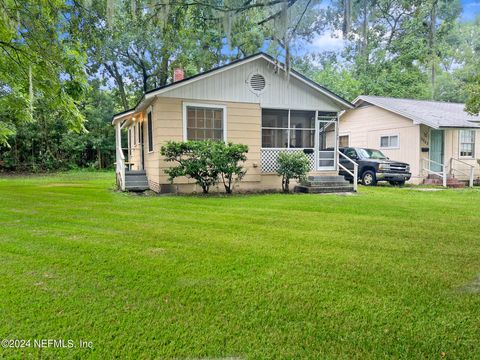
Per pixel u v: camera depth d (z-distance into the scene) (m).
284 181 10.56
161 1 4.07
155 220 5.69
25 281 2.97
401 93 17.56
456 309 2.52
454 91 17.11
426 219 5.87
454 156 14.57
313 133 11.45
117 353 1.97
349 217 6.01
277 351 2.00
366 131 16.53
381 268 3.37
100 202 7.89
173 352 1.99
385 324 2.31
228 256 3.71
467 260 3.63
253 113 10.34
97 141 23.08
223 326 2.26
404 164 12.89
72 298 2.65
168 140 9.42
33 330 2.20
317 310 2.49
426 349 2.04
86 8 4.93
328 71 24.09
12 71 5.95
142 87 23.80
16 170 21.84
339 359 1.94
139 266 3.38
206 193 9.50
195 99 9.65
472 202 8.09
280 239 4.45
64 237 4.52
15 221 5.61
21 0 4.95
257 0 3.94
